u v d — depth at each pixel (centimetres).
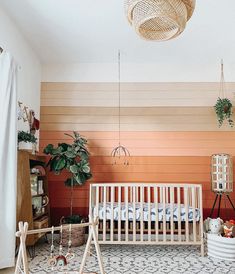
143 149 443
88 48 409
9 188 279
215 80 454
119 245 388
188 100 450
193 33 362
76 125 450
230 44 394
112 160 441
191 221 352
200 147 441
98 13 321
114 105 452
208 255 340
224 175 393
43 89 456
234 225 342
